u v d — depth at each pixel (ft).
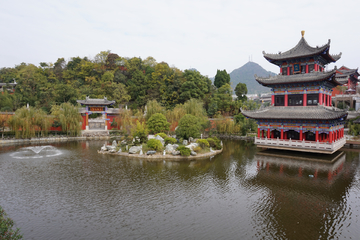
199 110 231.50
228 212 68.85
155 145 143.43
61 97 302.45
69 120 217.56
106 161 128.77
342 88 272.51
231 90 336.29
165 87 345.51
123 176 101.65
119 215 66.59
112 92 335.67
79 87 356.79
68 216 65.87
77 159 133.59
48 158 136.15
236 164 122.21
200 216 66.39
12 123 192.65
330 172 105.70
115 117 264.72
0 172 107.14
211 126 242.37
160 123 184.24
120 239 54.75
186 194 82.12
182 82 348.38
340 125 154.51
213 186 90.02
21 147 172.45
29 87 312.91
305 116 133.49
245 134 225.15
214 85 381.60
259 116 148.25
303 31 152.87
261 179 97.76
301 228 59.88
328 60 158.30
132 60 420.77
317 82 138.31
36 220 63.57
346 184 90.68
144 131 165.37
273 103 157.58
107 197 79.15
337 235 56.54
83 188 87.25
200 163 124.77
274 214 67.46
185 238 55.31
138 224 61.67
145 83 356.59
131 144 157.69
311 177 99.50
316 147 131.54
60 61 431.02
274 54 157.79
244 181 95.61
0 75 377.30
